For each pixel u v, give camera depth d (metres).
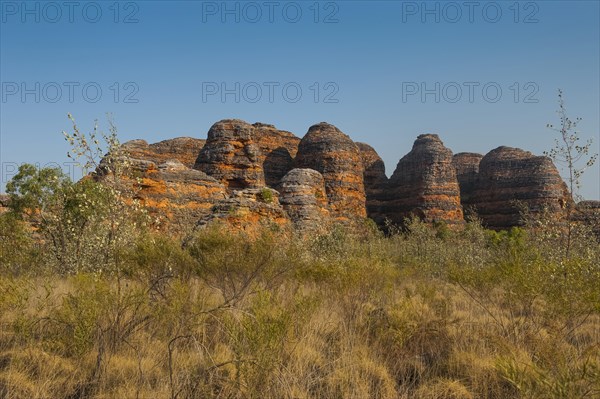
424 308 10.18
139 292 7.98
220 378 5.84
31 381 5.85
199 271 11.34
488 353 7.28
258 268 11.12
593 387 5.08
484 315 10.38
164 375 6.07
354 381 6.03
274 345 6.05
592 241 16.31
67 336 7.26
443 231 58.81
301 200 50.62
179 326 7.87
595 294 8.45
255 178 65.69
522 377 5.28
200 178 42.00
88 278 11.20
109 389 5.75
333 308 10.10
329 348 7.59
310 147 75.75
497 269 11.62
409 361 7.46
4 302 8.44
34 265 16.69
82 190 17.27
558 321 8.65
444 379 6.50
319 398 5.63
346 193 72.44
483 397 6.01
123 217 12.30
